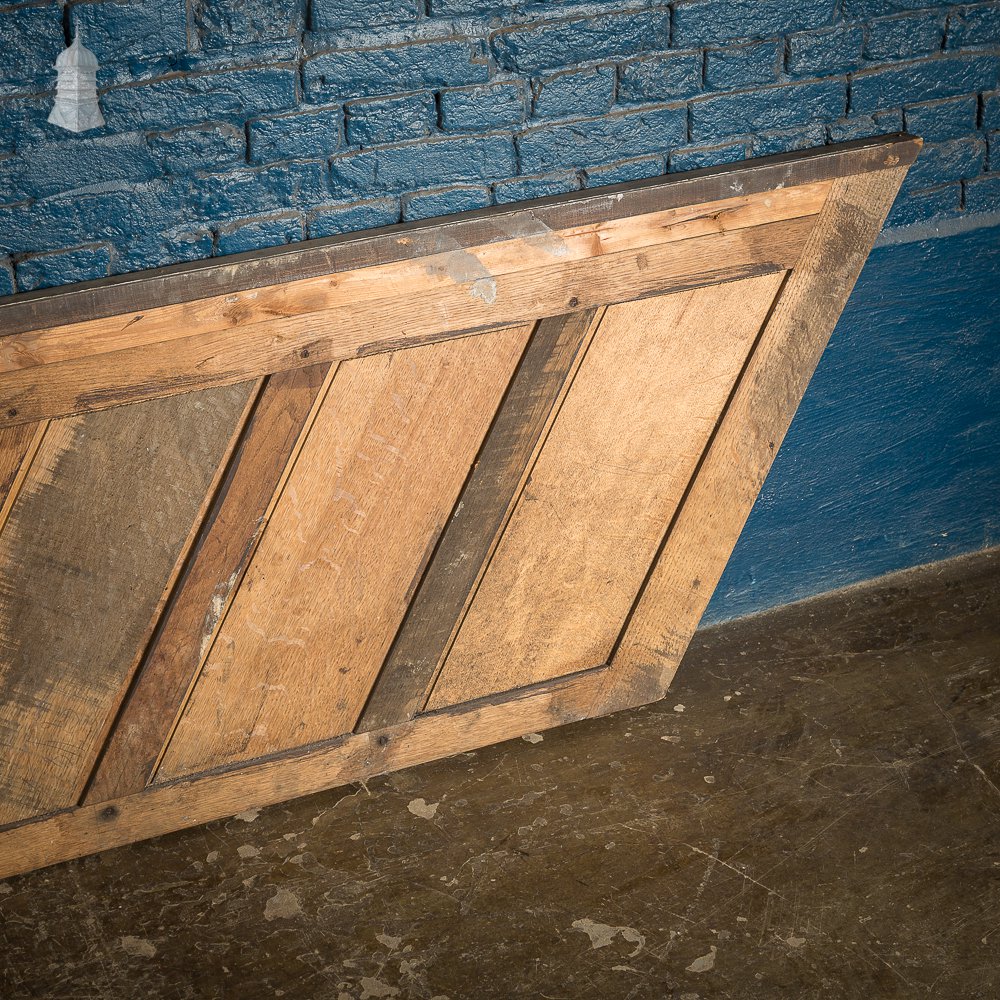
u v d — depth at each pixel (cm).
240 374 222
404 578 256
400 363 235
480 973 228
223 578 238
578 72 239
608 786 273
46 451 214
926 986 223
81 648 233
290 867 252
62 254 213
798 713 295
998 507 344
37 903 243
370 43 221
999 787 270
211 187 220
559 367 249
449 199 239
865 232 267
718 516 282
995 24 276
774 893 244
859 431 314
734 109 256
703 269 254
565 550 270
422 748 277
